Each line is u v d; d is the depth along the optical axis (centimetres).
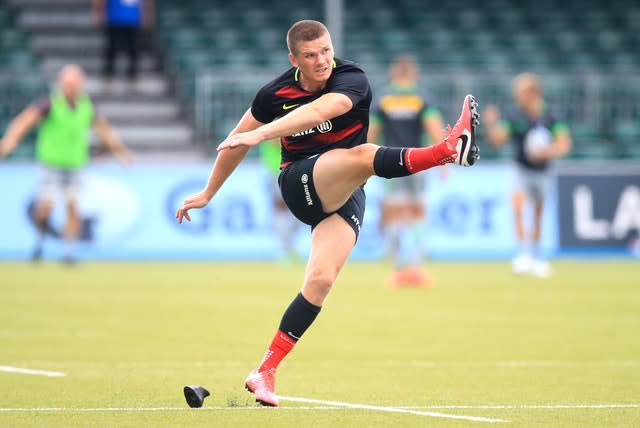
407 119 5572
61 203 7506
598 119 8956
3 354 3228
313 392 2581
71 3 9756
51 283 5697
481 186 7781
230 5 9894
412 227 5744
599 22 10131
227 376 2827
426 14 10000
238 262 7412
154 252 7562
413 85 5603
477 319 4216
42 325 3969
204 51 9350
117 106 9006
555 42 9844
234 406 2361
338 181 2286
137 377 2800
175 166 7606
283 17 9800
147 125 8906
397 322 4112
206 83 8638
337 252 2311
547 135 6406
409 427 2116
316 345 3475
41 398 2462
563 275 6450
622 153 8812
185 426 2119
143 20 8675
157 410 2306
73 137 6662
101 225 7525
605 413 2292
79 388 2612
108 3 8600
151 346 3422
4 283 5672
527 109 6425
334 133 2355
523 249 6538
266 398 2270
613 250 7912
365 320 4175
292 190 2341
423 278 5672
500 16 10050
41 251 7094
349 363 3086
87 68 9400
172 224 7588
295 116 2205
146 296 5059
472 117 2273
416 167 2269
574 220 7862
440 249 7719
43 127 6650
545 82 8956
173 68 9212
